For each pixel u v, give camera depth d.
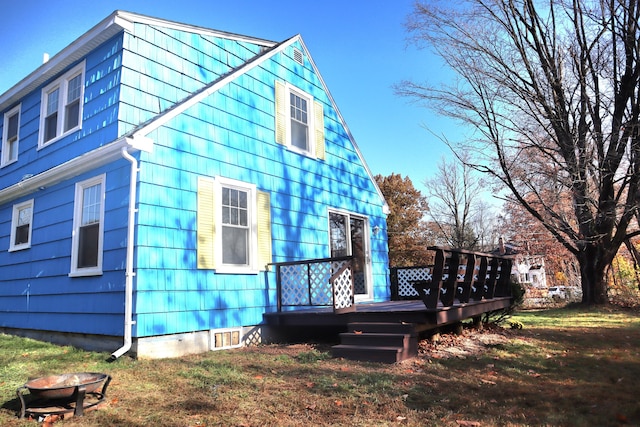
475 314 8.09
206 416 3.59
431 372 5.14
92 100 7.34
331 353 6.20
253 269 7.79
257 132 8.48
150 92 7.20
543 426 3.32
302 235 9.17
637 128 12.69
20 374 4.96
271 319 7.77
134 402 3.96
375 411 3.70
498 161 14.95
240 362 5.75
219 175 7.44
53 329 7.30
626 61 12.70
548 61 13.66
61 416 3.55
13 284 8.63
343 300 7.08
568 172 13.62
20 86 9.12
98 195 6.91
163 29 7.60
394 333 6.21
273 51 9.27
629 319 11.75
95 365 5.44
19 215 8.93
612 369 5.44
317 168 10.07
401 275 12.13
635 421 3.42
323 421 3.47
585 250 15.70
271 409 3.76
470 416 3.57
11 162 9.45
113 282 6.27
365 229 11.53
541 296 21.56
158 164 6.43
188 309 6.55
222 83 7.79
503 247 31.67
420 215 32.25
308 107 10.26
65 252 7.32
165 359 5.92
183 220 6.70
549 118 13.67
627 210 13.62
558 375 5.14
